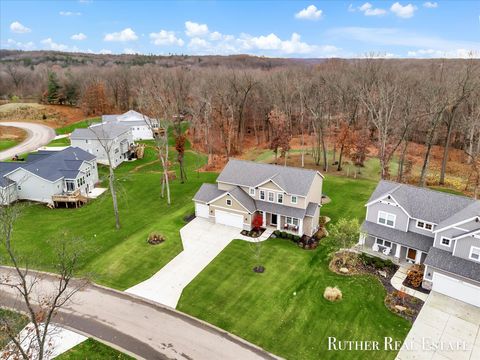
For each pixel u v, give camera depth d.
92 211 43.03
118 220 38.47
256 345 23.00
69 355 22.03
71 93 117.75
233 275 30.12
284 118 69.94
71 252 32.81
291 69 112.62
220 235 36.66
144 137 84.50
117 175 57.25
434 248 28.92
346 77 82.25
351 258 31.95
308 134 86.19
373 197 33.78
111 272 30.62
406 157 62.72
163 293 28.03
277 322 24.91
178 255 33.09
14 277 29.64
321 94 74.69
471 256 27.08
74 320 25.11
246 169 40.53
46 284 28.88
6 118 98.94
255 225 38.00
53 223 39.47
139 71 125.94
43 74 141.62
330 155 68.00
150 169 61.31
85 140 61.66
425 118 63.09
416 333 23.78
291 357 22.05
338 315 25.48
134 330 24.25
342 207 43.25
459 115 64.75
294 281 29.28
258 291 28.09
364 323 24.73
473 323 24.62
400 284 28.78
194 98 89.06
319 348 22.70
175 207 44.28
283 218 37.28
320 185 39.97
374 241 33.31
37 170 44.69
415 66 124.00
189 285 28.92
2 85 134.50
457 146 71.81
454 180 53.47
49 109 107.81
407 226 31.78
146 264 31.75
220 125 78.56
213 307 26.45
